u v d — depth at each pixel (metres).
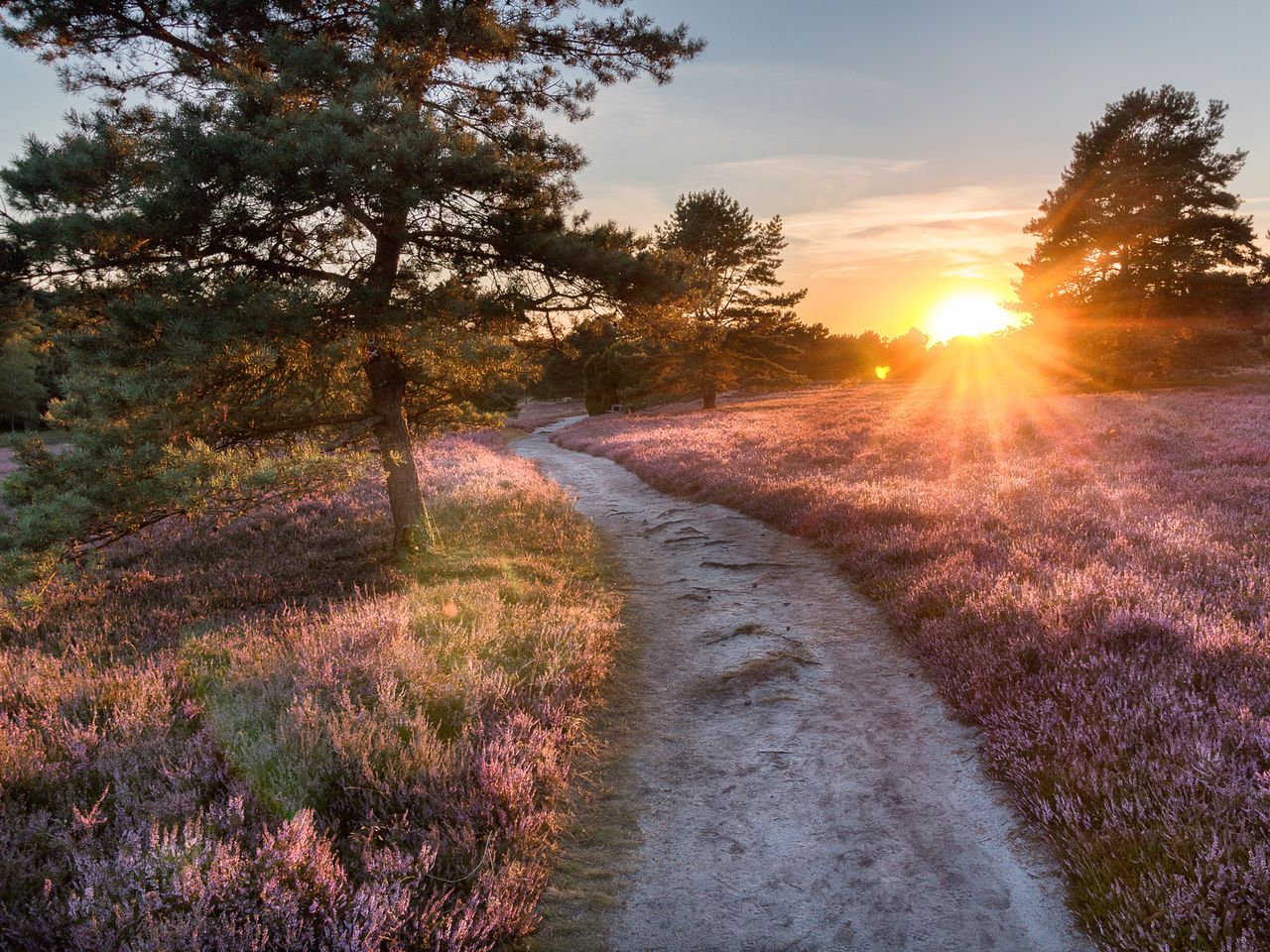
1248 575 7.06
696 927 3.73
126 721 5.01
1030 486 13.20
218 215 7.70
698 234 45.47
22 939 2.96
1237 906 3.10
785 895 3.95
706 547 12.33
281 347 8.47
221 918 3.02
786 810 4.75
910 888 3.93
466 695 5.62
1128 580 7.03
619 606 9.27
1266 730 4.18
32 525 7.16
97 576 11.49
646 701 6.62
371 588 10.15
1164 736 4.40
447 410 13.23
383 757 4.66
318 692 5.52
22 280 7.66
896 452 19.55
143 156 7.84
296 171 7.23
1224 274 35.91
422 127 7.80
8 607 8.92
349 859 3.79
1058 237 39.44
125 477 7.64
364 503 17.67
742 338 48.53
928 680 6.44
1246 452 14.73
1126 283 37.78
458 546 12.50
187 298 7.57
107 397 7.60
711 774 5.27
